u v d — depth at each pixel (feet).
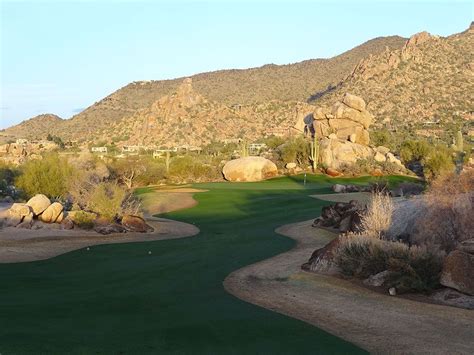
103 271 78.59
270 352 41.01
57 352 38.29
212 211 166.91
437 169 250.57
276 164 313.32
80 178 163.43
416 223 80.28
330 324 51.08
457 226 73.41
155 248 101.50
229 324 49.26
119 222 130.21
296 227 125.80
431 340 45.91
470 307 56.49
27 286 67.15
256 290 66.08
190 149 549.54
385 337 46.78
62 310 53.47
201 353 40.04
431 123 621.31
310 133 364.99
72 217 126.11
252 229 129.70
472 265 59.82
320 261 76.64
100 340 42.27
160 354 39.27
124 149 594.24
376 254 69.56
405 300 59.82
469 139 510.17
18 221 122.11
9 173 251.80
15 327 45.34
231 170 278.87
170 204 183.01
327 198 183.11
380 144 366.84
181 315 52.60
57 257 90.99
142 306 56.49
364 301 59.67
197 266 82.07
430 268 64.75
